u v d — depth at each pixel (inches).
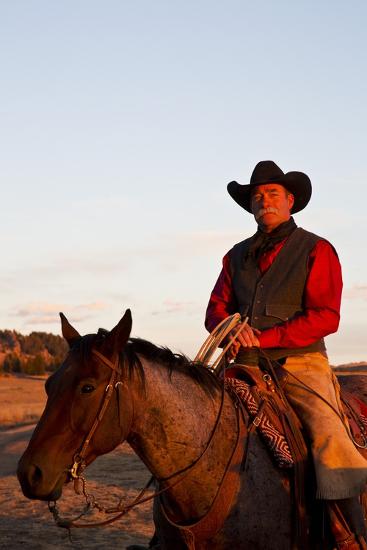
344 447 168.9
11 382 3651.6
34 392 2859.3
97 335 155.3
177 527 157.5
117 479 484.1
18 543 331.6
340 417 179.5
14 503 419.8
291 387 181.6
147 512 386.0
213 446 161.9
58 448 145.0
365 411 197.5
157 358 164.7
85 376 148.9
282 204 200.4
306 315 185.0
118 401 151.2
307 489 168.4
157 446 158.1
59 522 155.2
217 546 159.2
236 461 161.6
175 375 164.6
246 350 183.6
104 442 150.4
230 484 159.5
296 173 201.3
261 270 197.5
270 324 190.5
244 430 166.7
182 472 158.9
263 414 169.8
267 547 160.9
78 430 147.1
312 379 184.4
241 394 172.4
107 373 150.7
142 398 155.9
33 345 6855.3
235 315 183.8
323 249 192.5
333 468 165.3
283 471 165.5
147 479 482.3
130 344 162.4
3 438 816.3
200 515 159.3
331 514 166.2
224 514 157.9
